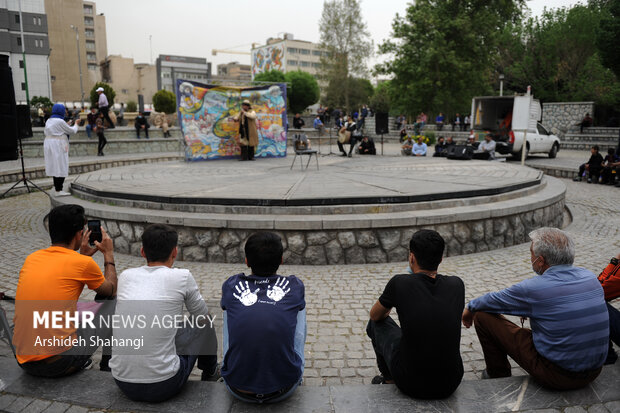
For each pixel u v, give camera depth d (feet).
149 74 365.20
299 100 188.34
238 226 19.29
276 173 33.86
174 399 8.35
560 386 8.39
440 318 7.75
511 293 8.52
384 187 24.89
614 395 8.43
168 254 8.48
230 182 28.09
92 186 26.13
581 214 31.24
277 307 7.72
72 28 276.00
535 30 111.86
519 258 20.30
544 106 92.22
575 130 87.30
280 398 8.09
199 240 20.01
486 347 9.66
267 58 372.58
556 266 8.32
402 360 8.10
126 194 23.15
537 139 61.93
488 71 121.80
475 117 72.08
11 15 212.84
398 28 118.93
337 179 29.40
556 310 8.00
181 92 43.06
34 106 126.93
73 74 281.54
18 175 45.88
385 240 19.63
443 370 7.81
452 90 121.19
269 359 7.52
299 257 19.45
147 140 74.38
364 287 16.70
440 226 20.27
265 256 8.00
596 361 8.11
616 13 75.51
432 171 34.32
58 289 8.36
